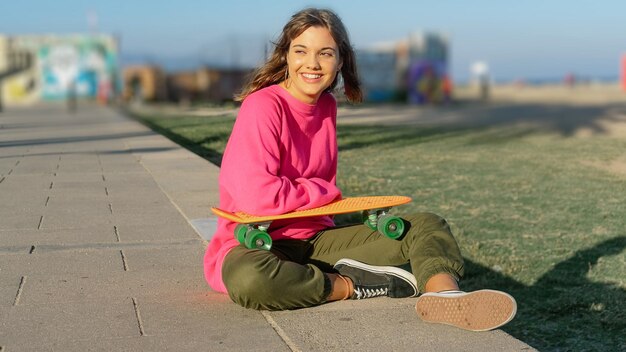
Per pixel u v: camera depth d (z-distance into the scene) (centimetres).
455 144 1298
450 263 273
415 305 291
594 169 999
